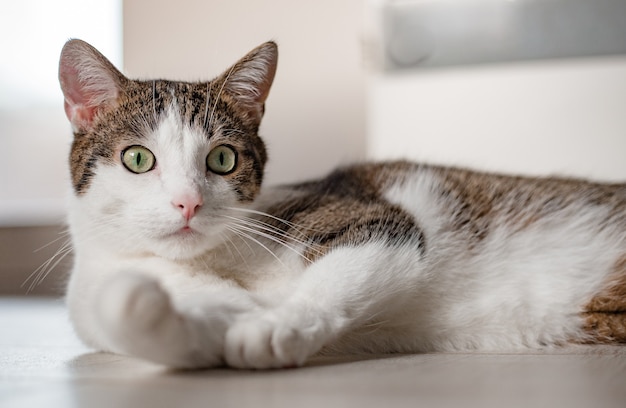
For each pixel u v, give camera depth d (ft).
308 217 1.40
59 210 2.96
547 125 2.19
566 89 2.17
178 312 1.00
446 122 2.25
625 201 1.55
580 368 1.09
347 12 2.34
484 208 1.51
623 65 2.14
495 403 0.86
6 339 1.64
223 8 2.14
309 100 2.38
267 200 1.45
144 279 0.97
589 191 1.56
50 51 2.95
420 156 2.26
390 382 0.97
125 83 1.41
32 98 2.98
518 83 2.20
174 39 2.13
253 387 0.94
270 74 1.54
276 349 1.04
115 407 0.86
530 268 1.48
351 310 1.23
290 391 0.92
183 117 1.36
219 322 1.06
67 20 2.86
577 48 2.15
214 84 1.45
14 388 0.98
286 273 1.34
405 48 2.25
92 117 1.41
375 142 2.29
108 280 1.02
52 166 2.98
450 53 2.23
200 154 1.35
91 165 1.36
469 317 1.43
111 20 2.68
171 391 0.93
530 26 2.17
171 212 1.28
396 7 2.25
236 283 1.32
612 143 2.16
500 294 1.45
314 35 2.36
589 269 1.48
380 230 1.36
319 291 1.23
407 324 1.41
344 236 1.35
